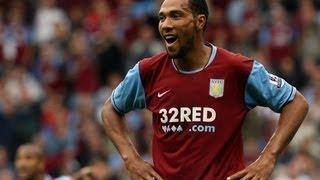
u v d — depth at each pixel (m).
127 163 11.55
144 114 27.66
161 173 11.37
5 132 29.19
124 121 11.86
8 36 33.38
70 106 30.20
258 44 32.16
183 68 11.36
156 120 11.45
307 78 30.33
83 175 16.98
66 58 32.09
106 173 25.00
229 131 11.25
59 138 28.31
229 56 11.34
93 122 28.53
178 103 11.30
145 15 32.91
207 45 11.47
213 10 32.81
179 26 11.14
